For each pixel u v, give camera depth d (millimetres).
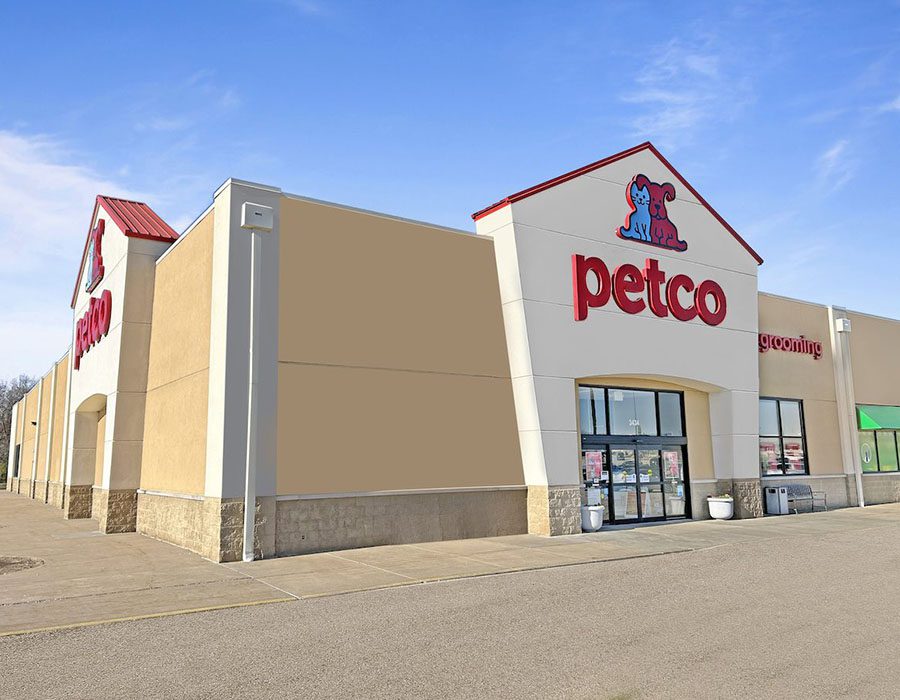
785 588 10273
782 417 23781
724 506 19969
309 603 9320
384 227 15578
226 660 6840
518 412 16797
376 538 14266
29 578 11125
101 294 21766
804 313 25141
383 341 15055
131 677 6359
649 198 19828
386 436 14727
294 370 13805
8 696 5895
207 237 14883
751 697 5812
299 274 14203
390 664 6691
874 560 12797
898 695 5859
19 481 46094
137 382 18562
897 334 28484
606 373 17859
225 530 12633
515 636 7645
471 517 15664
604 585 10461
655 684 6117
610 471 18672
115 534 17562
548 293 17141
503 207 17188
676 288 19875
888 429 26500
